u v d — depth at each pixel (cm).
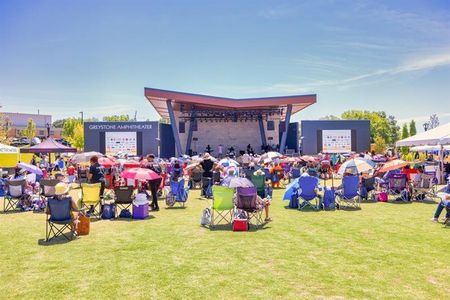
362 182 1305
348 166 1188
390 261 600
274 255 641
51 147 1833
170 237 780
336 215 1022
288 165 2138
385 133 7975
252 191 862
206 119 4044
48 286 508
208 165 1441
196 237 779
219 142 4044
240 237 775
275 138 4016
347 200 1270
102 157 1634
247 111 3878
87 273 558
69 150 1872
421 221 926
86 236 795
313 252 658
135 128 3678
